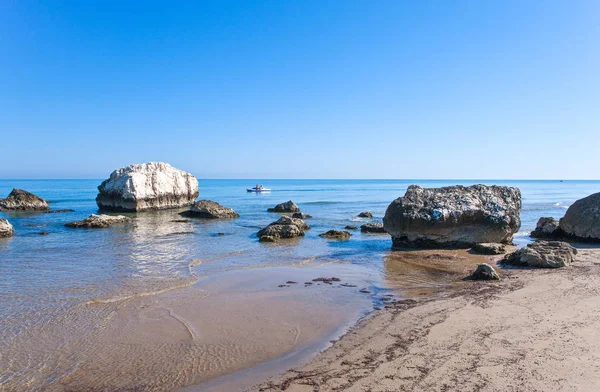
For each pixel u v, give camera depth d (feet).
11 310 40.01
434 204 75.51
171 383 25.94
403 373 25.71
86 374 27.27
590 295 41.65
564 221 82.12
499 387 23.62
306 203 210.18
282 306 41.29
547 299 40.65
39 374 27.27
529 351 28.27
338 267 60.18
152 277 53.98
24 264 62.49
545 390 23.18
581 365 26.02
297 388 24.53
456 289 46.39
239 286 49.29
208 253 72.79
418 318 36.14
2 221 93.76
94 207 180.34
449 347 29.40
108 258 67.67
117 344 32.04
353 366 27.14
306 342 31.96
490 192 77.77
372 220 130.72
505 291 44.37
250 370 27.40
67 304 41.93
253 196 283.38
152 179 172.86
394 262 63.46
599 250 68.59
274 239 87.15
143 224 121.19
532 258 57.16
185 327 35.55
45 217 138.31
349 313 38.75
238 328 35.22
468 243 74.28
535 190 379.55
